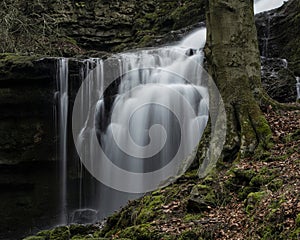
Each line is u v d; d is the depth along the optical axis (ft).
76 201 42.93
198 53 43.52
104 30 66.80
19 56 43.60
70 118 43.29
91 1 67.97
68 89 43.19
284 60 42.86
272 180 17.83
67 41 63.21
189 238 16.60
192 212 19.08
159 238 17.43
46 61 42.16
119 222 22.68
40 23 63.31
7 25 54.95
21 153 43.09
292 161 19.03
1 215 42.91
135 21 67.15
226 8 23.99
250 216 16.08
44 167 43.83
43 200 43.80
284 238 13.52
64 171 43.45
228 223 16.69
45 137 43.32
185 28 58.34
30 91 42.39
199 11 61.52
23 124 43.04
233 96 23.26
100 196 41.50
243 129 22.34
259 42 48.44
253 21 24.77
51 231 25.36
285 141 21.54
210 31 24.40
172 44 56.85
